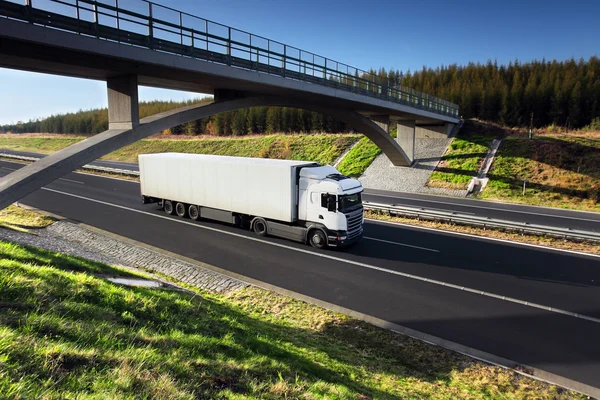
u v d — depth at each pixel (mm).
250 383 4488
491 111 43500
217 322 6770
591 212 21672
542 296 10492
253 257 13383
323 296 10414
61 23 10250
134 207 21109
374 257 13578
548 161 28469
